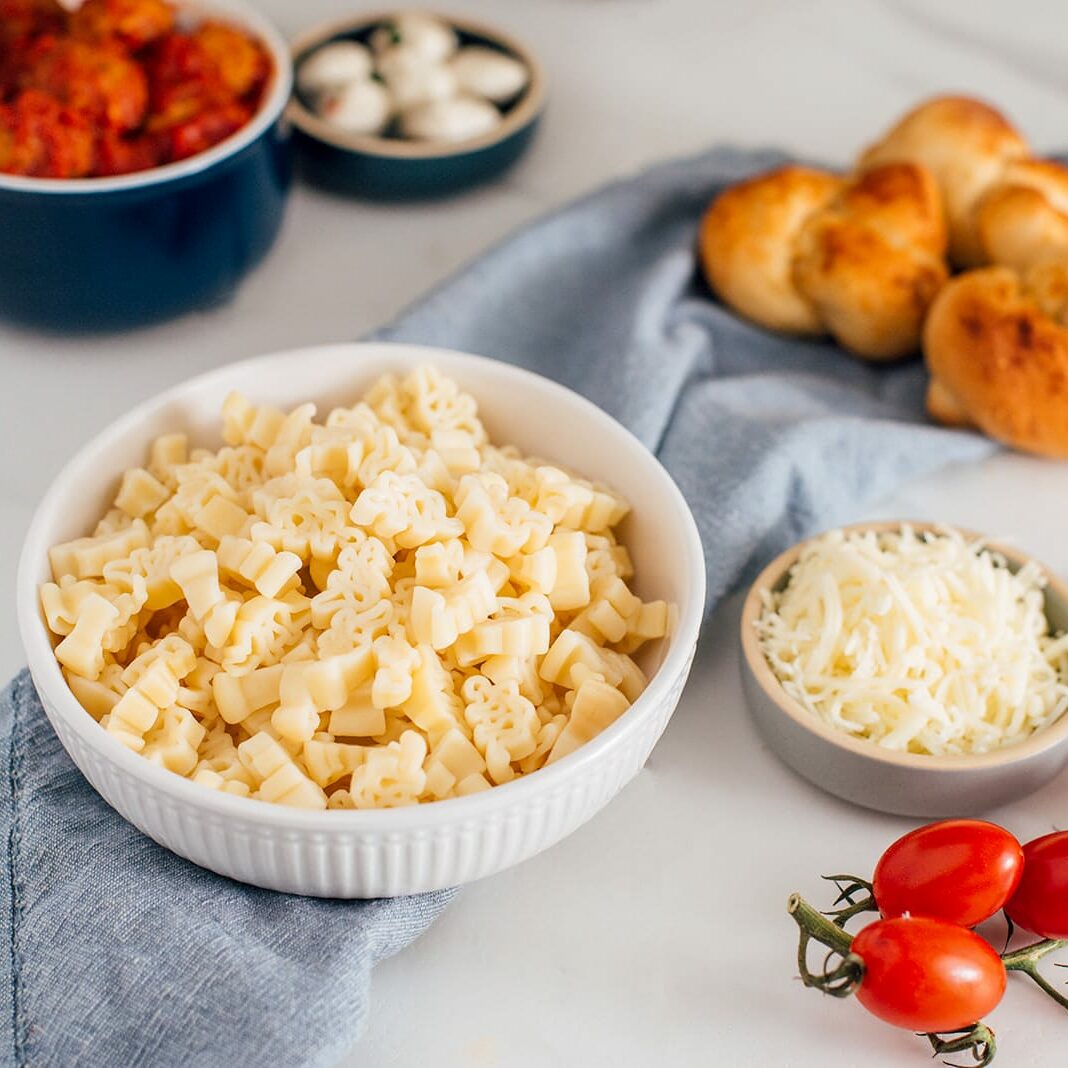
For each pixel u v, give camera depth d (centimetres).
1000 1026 50
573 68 83
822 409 65
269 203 67
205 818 47
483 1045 49
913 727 53
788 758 54
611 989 50
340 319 69
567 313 69
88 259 63
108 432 54
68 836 51
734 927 52
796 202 67
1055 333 62
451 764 49
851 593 55
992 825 50
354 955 48
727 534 59
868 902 51
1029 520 63
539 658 52
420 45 75
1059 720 53
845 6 88
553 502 53
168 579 51
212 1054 47
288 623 51
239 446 55
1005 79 83
